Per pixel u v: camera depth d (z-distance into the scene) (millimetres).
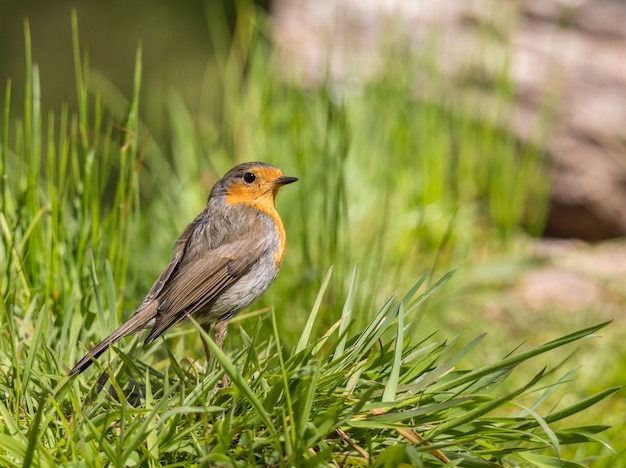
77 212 9031
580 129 14195
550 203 14445
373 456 6168
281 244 8797
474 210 13727
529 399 9328
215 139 14453
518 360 6051
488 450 6320
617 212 14336
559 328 11172
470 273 12031
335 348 6691
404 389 6344
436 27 14594
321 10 15203
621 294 12125
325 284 6922
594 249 14000
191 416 6336
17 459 5973
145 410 6113
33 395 6863
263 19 15453
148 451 5855
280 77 14266
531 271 12922
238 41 16656
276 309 9961
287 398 5746
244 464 5727
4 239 8508
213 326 8773
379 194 13180
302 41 15062
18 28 21891
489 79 14180
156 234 12312
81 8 22094
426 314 11070
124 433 6008
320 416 6031
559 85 14109
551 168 14250
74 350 7559
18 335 7840
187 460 6191
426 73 14297
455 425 5953
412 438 5938
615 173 14227
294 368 6320
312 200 12328
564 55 14312
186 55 21516
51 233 8586
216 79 21250
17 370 6879
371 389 5723
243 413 6332
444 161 13961
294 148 13344
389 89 13969
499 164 13703
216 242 8445
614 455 7887
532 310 11602
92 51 21781
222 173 13375
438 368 6281
